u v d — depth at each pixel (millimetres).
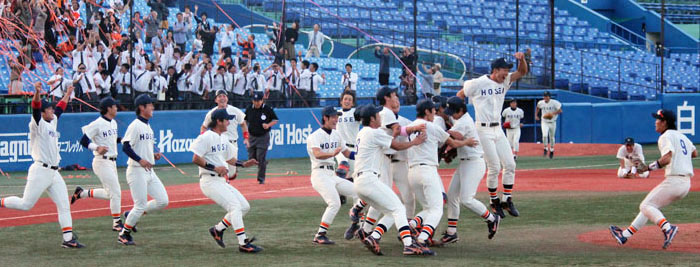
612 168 45562
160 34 52844
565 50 79688
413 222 20516
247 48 56875
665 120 20703
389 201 19719
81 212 28828
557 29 86375
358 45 67312
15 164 45781
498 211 26359
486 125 25594
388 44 68562
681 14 99438
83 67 46844
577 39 86375
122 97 48875
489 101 25453
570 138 63594
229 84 52312
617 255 19312
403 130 19906
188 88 51625
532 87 66625
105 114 24125
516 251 20188
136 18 52062
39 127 21422
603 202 30203
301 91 56094
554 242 21594
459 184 21578
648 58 84250
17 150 45906
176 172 45188
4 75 49656
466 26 80188
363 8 76500
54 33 49219
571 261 18531
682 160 20406
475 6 84188
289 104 55406
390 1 79375
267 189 36219
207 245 21734
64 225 21422
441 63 67438
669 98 66062
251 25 63750
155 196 22703
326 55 67562
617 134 64625
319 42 64938
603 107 64188
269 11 69375
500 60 25312
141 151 22484
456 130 21156
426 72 61812
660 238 22047
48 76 48906
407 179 21703
